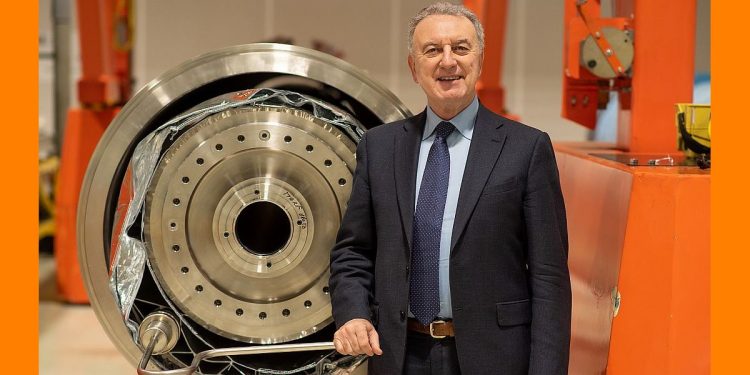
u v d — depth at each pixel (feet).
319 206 7.08
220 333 7.15
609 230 7.59
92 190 7.32
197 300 7.09
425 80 6.38
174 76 7.24
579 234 8.66
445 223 6.36
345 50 17.84
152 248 7.03
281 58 7.28
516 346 6.33
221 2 17.65
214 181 6.98
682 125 7.86
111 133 7.27
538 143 6.35
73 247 15.17
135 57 17.72
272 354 7.57
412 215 6.38
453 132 6.54
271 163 7.02
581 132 19.62
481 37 6.46
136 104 7.25
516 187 6.27
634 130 8.98
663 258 6.92
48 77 19.31
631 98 9.12
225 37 17.75
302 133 6.96
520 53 19.47
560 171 9.80
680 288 6.89
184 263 7.04
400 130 6.69
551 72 19.53
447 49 6.26
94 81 14.89
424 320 6.40
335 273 6.64
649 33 8.80
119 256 7.07
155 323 7.07
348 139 7.11
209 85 7.93
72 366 11.80
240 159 6.98
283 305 7.15
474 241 6.23
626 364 7.03
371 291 6.69
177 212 6.97
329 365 7.32
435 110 6.53
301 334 7.22
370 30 17.79
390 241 6.43
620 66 9.33
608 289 7.40
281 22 17.71
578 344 8.29
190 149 6.97
